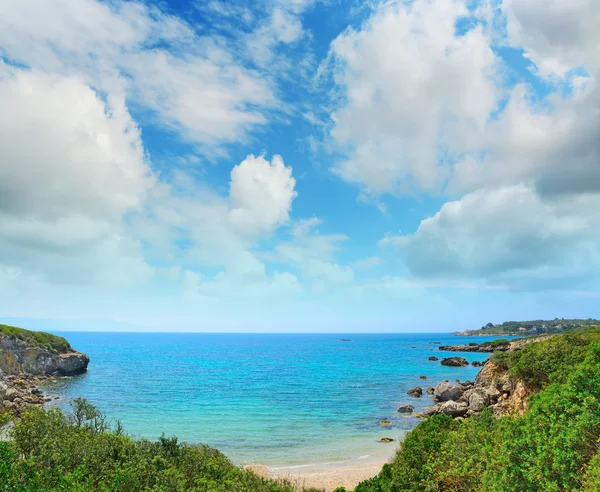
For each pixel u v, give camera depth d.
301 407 67.75
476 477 18.48
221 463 24.67
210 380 101.75
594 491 12.26
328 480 35.28
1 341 91.25
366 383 96.88
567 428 15.55
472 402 50.91
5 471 15.02
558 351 38.16
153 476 19.06
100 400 72.75
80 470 17.20
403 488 22.05
